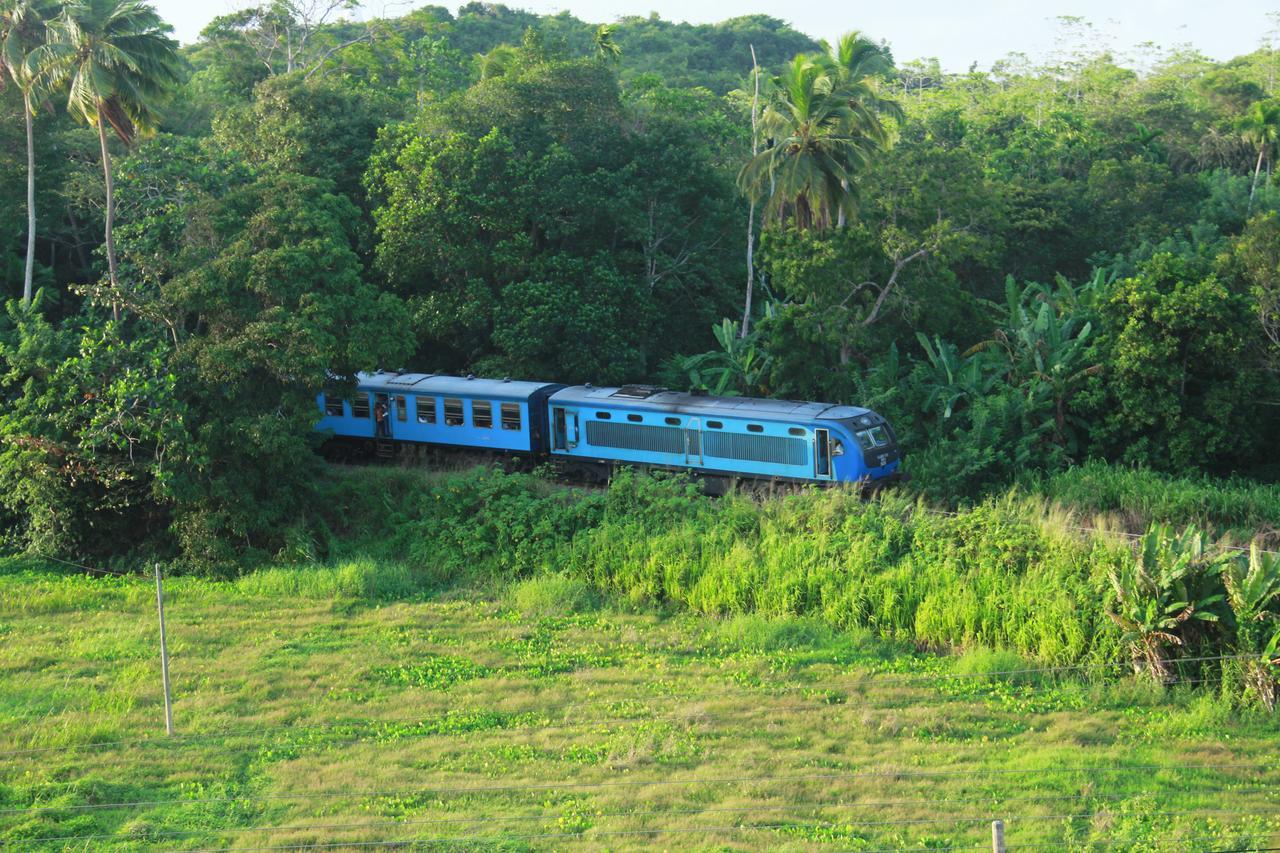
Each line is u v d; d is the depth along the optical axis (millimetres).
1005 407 31734
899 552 24781
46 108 37844
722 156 46781
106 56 27719
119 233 29531
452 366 40375
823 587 23875
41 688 20609
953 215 36406
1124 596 20328
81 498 28172
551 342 36656
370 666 21734
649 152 41469
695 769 17094
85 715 19297
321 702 20078
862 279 35156
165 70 29375
